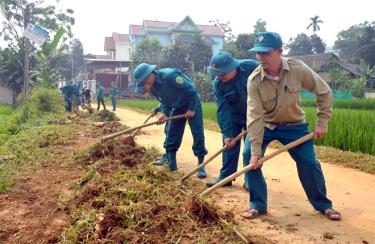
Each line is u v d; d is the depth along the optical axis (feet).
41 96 59.11
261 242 12.92
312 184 15.47
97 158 23.73
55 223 14.29
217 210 14.02
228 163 19.83
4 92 104.88
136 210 13.41
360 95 140.36
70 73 225.56
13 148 28.40
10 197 17.35
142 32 191.21
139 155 24.31
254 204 15.92
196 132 22.84
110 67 161.79
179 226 12.71
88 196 15.83
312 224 15.03
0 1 88.74
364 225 14.97
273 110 15.02
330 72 146.30
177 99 21.95
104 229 12.76
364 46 208.23
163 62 141.18
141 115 73.05
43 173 21.48
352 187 20.43
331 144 32.12
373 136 29.32
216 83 18.51
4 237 13.20
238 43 157.28
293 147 15.20
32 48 83.25
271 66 14.24
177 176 21.24
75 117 55.57
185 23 172.86
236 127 19.49
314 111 45.52
